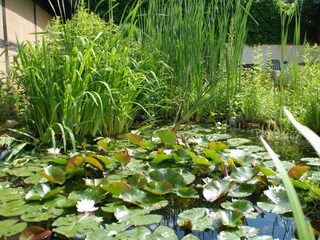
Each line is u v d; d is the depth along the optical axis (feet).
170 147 6.89
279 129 9.48
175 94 11.12
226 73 11.45
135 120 10.77
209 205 4.46
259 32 27.58
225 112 11.25
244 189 4.79
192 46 10.89
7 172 5.44
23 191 4.72
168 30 11.27
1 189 4.81
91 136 7.99
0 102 7.86
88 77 7.32
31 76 7.29
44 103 7.32
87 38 8.25
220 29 11.23
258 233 3.72
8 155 6.41
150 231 3.66
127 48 8.45
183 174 5.37
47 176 4.71
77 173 5.50
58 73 7.41
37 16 16.46
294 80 10.00
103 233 3.51
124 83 8.35
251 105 10.37
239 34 11.10
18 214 3.97
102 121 8.20
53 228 3.73
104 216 4.05
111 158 6.31
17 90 7.48
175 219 4.07
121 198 4.30
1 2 11.30
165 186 4.63
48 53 7.52
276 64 22.48
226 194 4.68
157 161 5.90
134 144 7.28
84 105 7.62
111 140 7.50
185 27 10.93
